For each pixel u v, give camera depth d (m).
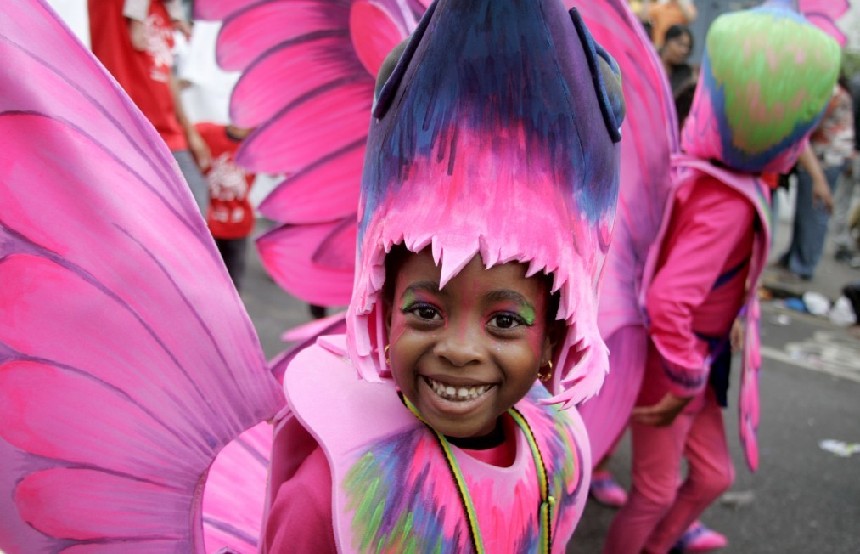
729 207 1.85
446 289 0.89
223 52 1.52
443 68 0.85
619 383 1.88
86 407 1.12
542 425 1.12
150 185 1.17
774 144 1.82
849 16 6.14
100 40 2.90
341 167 1.56
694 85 2.79
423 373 0.92
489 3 0.82
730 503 3.04
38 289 1.07
